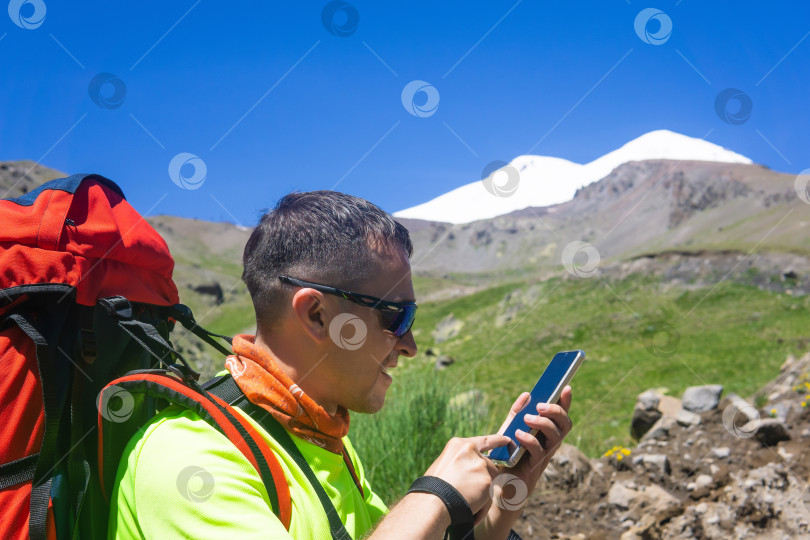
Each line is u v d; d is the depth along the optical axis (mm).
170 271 1548
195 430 1049
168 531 977
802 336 38812
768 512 4383
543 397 1356
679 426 5754
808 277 53438
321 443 1212
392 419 4820
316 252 1173
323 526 1104
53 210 1294
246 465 1040
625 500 4547
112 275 1325
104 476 1084
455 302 80000
